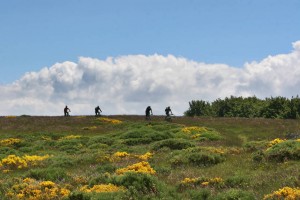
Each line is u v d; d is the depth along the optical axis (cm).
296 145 2305
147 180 1563
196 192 1521
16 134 5062
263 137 4322
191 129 4750
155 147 3225
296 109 9531
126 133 4309
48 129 5541
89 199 1365
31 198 1464
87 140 4200
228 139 4134
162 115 7538
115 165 2356
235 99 12838
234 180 1709
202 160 2355
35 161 2656
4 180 1881
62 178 1941
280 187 1553
